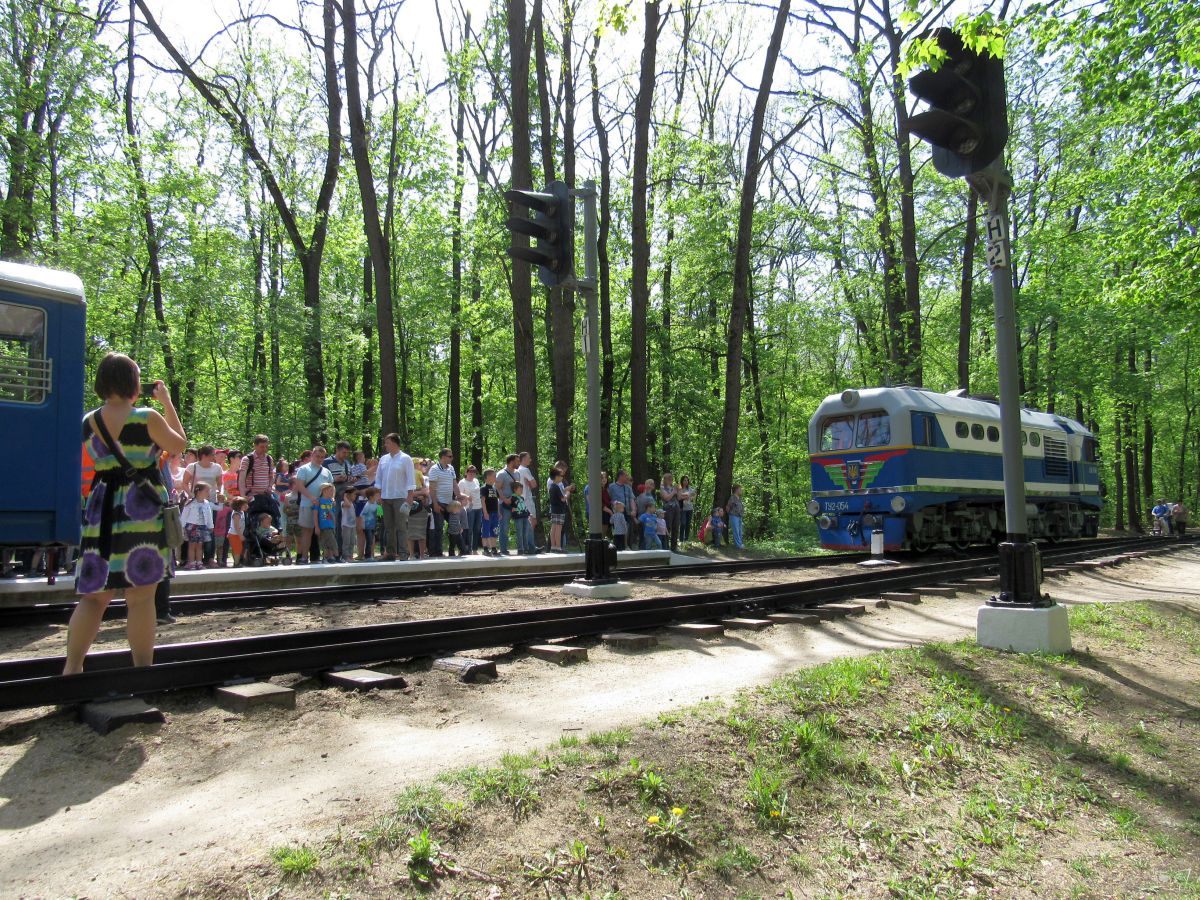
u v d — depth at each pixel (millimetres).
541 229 9633
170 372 25031
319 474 12750
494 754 3979
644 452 22516
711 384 30469
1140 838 4191
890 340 26422
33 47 20719
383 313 19516
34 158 20875
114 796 3463
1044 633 6816
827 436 18125
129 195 23594
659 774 3811
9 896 2639
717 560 17484
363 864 2932
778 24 21375
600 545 10398
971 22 6723
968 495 18141
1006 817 4230
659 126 28547
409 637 5840
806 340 32250
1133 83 13742
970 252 26250
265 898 2715
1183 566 18703
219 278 25266
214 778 3680
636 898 3115
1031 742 5055
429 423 36906
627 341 29984
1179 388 39875
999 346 7148
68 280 8445
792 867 3525
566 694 5262
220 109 22344
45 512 8078
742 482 29828
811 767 4199
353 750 4051
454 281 28875
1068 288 28125
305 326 23750
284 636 5738
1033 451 20844
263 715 4516
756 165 22125
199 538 11344
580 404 30062
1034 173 29438
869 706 5062
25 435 7941
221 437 26531
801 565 15602
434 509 14094
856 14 24672
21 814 3285
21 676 4945
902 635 7844
